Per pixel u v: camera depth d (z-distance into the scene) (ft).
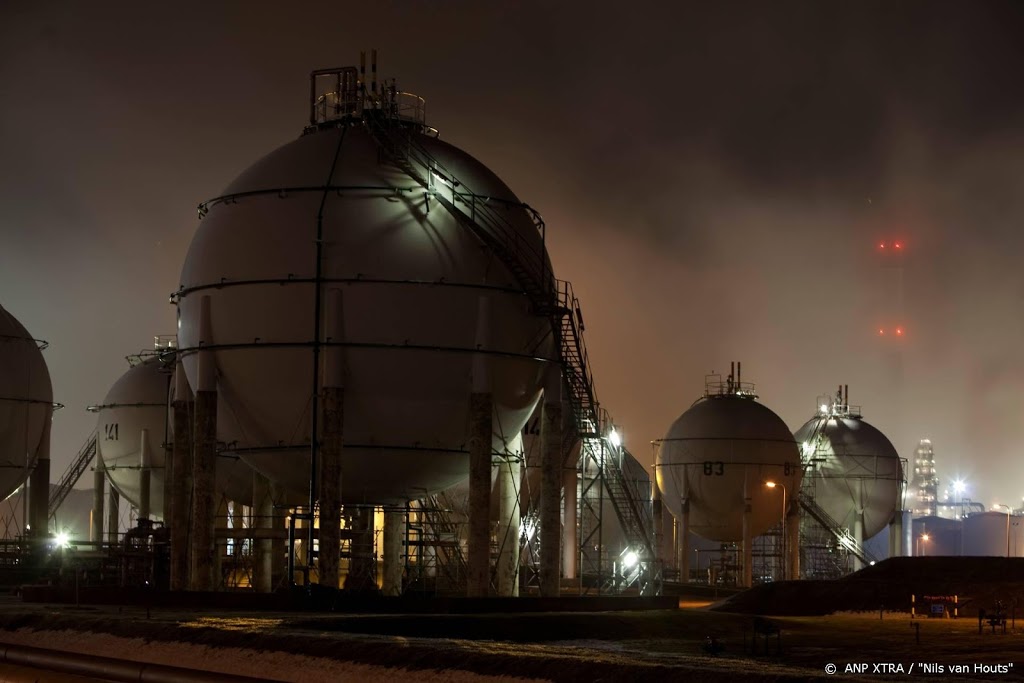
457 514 235.81
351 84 190.70
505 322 176.04
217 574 189.16
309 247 169.48
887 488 375.66
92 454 334.65
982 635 188.24
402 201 172.76
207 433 173.17
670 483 338.13
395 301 169.07
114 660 125.70
